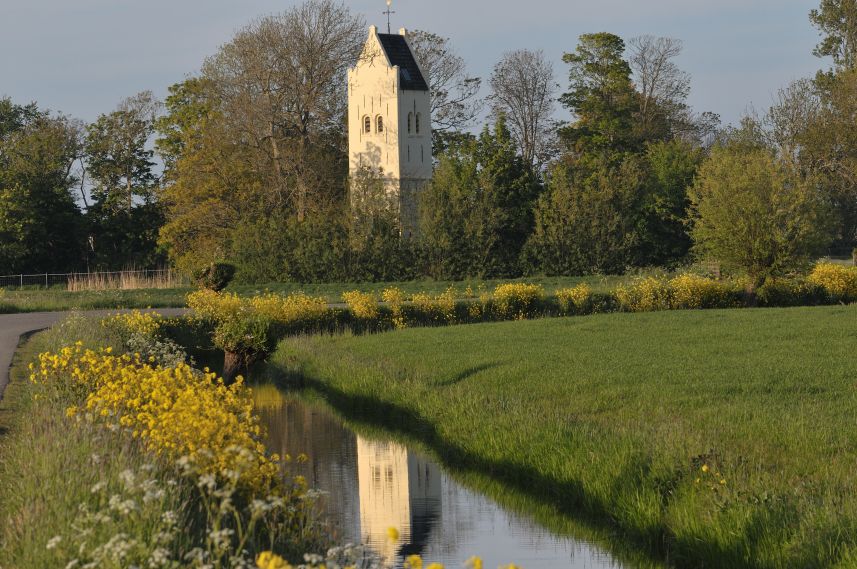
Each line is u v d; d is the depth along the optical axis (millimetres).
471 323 94250
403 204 164625
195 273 111812
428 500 35969
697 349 62906
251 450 26062
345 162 194500
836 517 24859
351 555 18266
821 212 111188
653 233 170125
